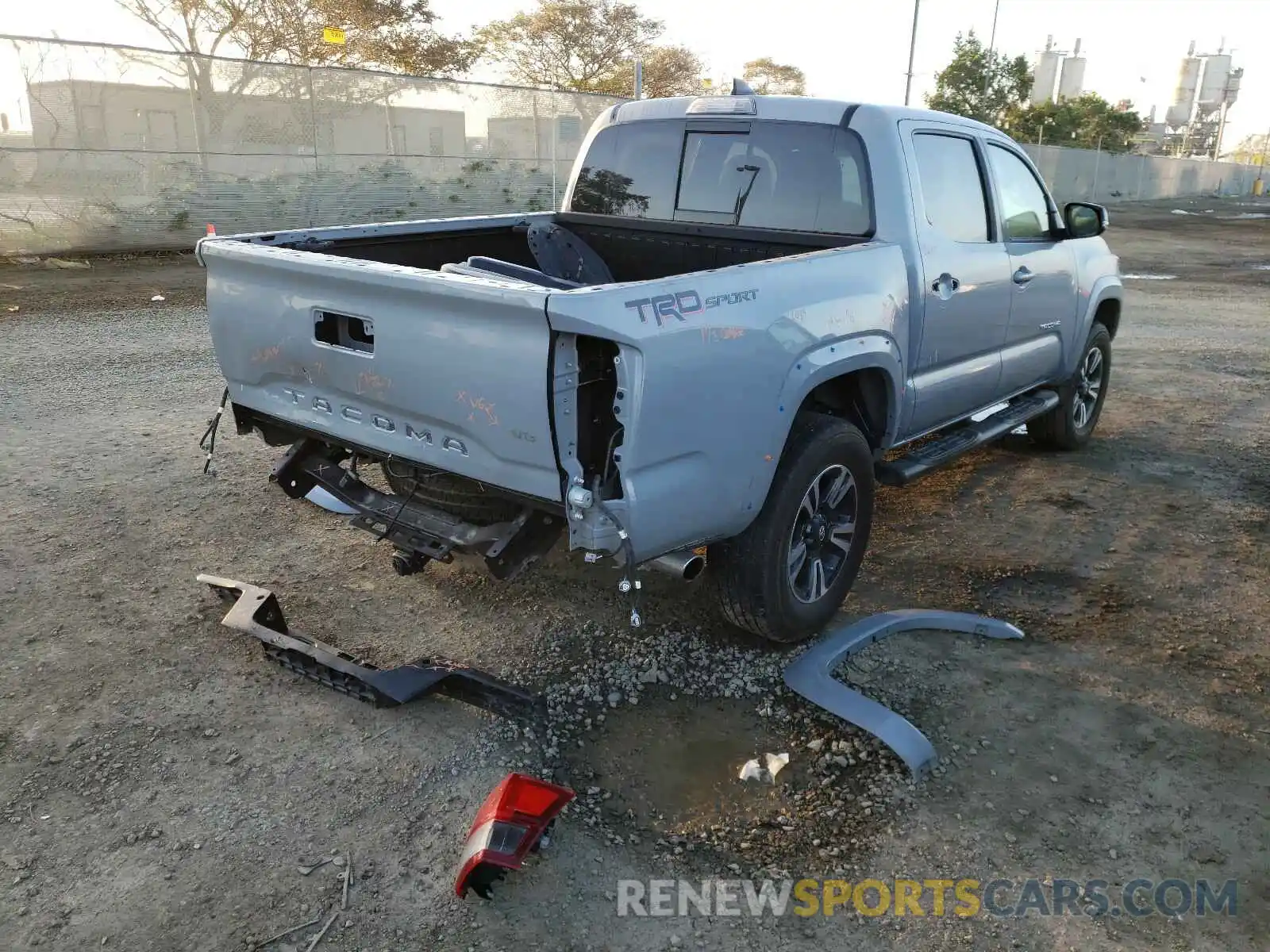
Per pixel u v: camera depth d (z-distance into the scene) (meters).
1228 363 9.78
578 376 2.84
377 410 3.39
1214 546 5.07
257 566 4.45
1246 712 3.55
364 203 18.03
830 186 4.38
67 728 3.22
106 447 5.93
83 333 9.23
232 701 3.41
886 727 3.26
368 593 4.25
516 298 2.76
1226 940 2.53
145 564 4.41
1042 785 3.12
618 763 3.17
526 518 3.19
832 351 3.64
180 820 2.82
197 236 15.81
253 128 16.28
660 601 4.24
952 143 4.70
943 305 4.45
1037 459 6.50
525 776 2.76
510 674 3.65
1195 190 56.66
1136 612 4.31
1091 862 2.79
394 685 3.30
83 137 14.38
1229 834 2.92
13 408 6.68
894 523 5.33
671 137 4.89
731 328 3.14
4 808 2.85
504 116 19.88
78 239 14.52
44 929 2.43
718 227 4.71
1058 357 5.95
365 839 2.77
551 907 2.56
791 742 3.30
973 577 4.66
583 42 42.00
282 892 2.57
